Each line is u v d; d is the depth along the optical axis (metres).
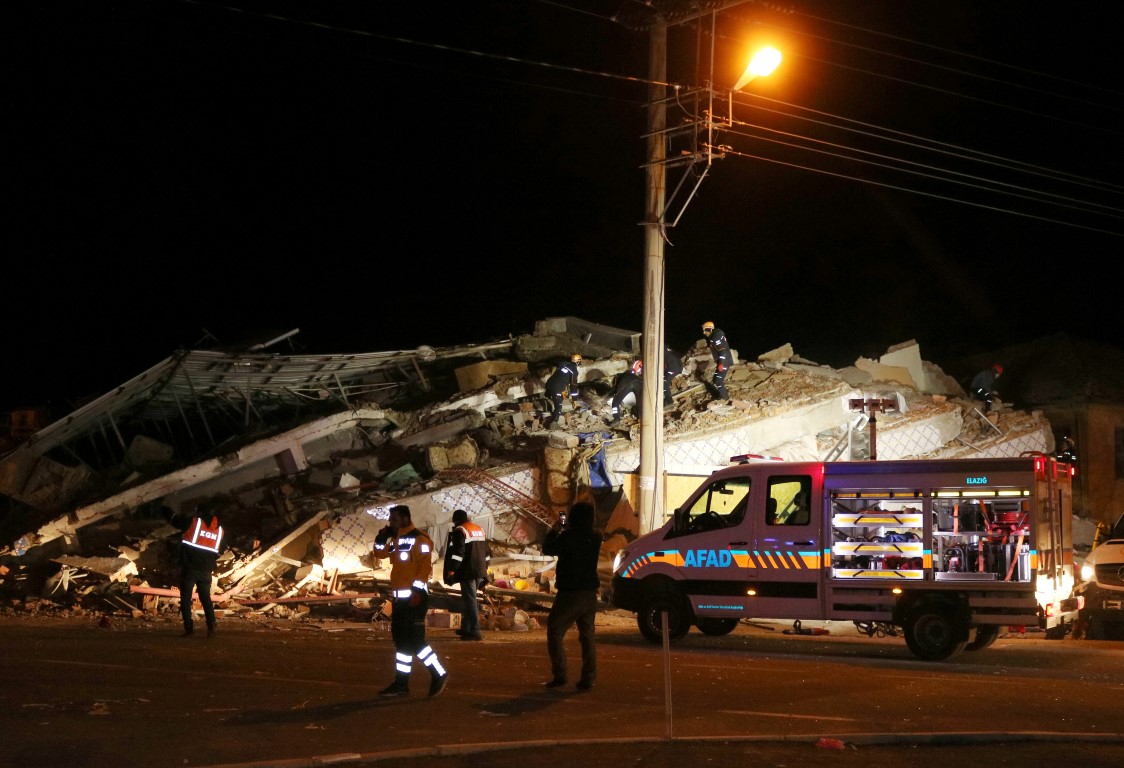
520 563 20.77
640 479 18.58
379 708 8.99
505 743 7.65
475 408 25.09
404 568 9.62
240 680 10.28
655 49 18.36
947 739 8.26
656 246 18.59
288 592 18.95
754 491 14.70
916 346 28.36
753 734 8.30
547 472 22.66
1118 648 15.95
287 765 6.94
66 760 7.01
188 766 6.91
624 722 8.66
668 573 14.89
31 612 17.31
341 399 24.73
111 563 18.98
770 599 14.41
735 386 26.48
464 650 13.24
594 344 29.09
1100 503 29.72
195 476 22.08
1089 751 8.07
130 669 10.80
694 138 18.09
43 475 22.23
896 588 13.84
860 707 9.63
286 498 21.84
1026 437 26.64
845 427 25.52
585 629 10.21
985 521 13.74
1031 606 13.33
